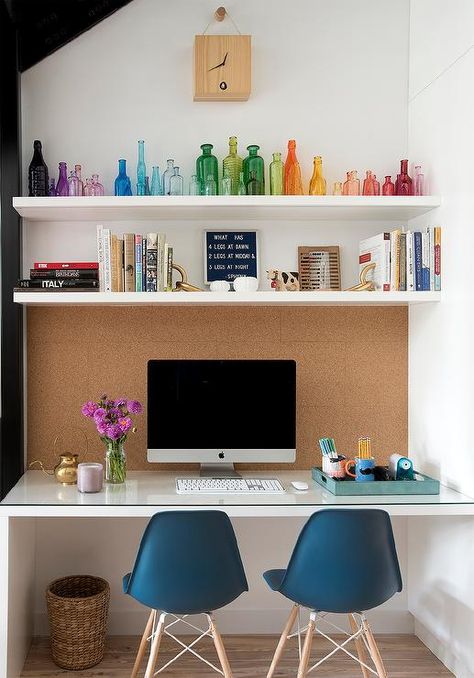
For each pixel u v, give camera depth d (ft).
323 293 9.32
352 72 10.41
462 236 8.68
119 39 10.17
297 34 10.36
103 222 10.19
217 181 9.89
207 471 10.03
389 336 10.52
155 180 9.75
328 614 10.38
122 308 10.27
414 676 9.04
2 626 8.18
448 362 9.10
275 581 8.07
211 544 7.53
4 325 9.68
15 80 9.62
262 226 10.35
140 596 7.62
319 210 9.64
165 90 10.21
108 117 10.16
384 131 10.44
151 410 9.62
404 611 10.52
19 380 9.71
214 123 10.27
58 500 8.43
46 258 10.17
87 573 10.26
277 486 9.09
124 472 9.47
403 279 9.46
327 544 7.56
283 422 9.73
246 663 9.41
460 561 8.75
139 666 8.60
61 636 9.09
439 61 9.32
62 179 9.64
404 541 10.62
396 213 9.95
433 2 9.51
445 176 9.17
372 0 10.43
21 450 9.83
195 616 10.28
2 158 9.63
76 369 10.23
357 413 10.48
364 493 8.83
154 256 9.33
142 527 10.32
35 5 9.79
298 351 10.43
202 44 9.85
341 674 9.12
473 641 8.42
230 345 10.37
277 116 10.32
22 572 9.11
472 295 8.41
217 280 10.16
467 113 8.52
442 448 9.34
